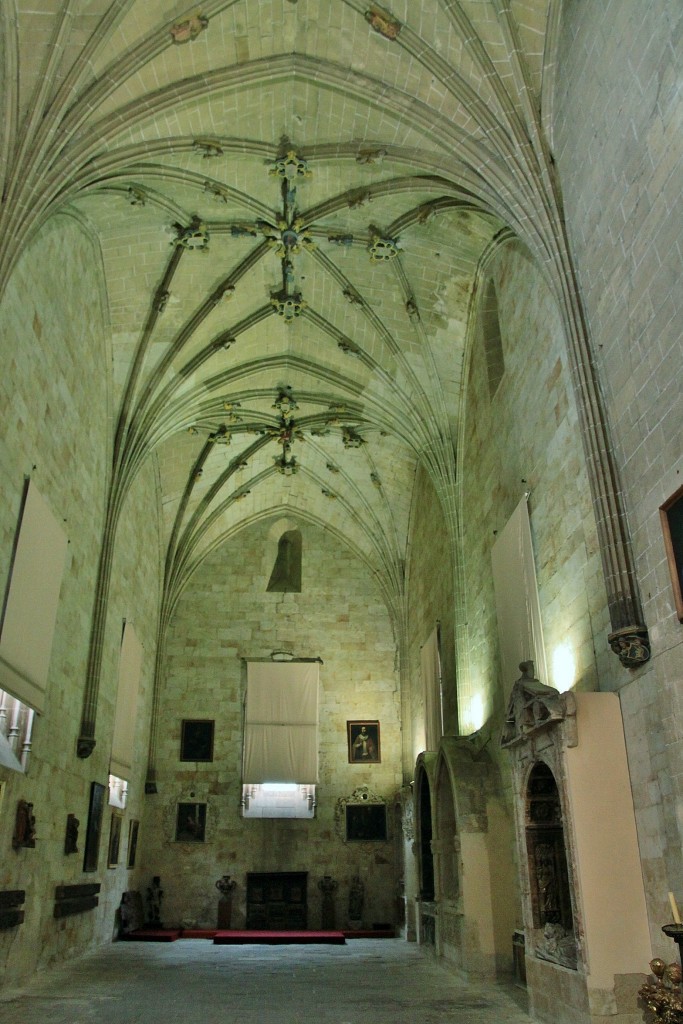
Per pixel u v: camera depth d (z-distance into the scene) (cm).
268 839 2742
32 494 1397
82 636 1809
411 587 2842
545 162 1270
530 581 1409
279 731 2872
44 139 1269
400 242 1803
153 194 1669
